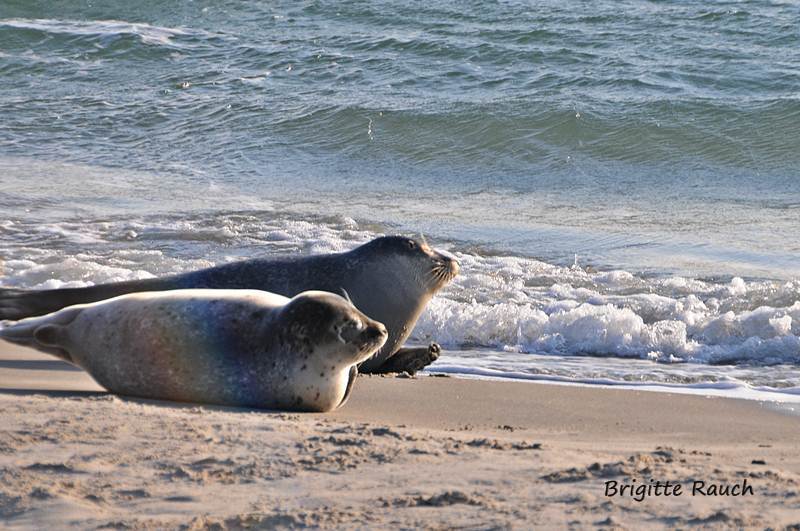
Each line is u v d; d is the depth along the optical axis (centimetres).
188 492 1007
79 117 5006
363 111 4744
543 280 2756
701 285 2662
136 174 4191
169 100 5209
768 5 6175
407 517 937
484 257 3025
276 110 4925
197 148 4588
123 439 1173
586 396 1764
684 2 6309
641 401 1730
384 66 5500
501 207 3719
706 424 1552
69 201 3722
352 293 1995
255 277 2025
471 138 4562
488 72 5353
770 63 5278
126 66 5825
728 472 1083
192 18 6531
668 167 4331
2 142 4650
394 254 2017
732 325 2303
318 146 4591
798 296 2530
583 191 4006
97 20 6562
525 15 6156
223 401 1545
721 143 4462
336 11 6450
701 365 2134
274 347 1521
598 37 5741
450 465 1107
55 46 6056
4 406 1330
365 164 4434
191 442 1169
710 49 5478
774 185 4078
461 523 920
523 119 4628
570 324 2331
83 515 939
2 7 6688
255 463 1097
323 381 1528
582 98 4853
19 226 3362
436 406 1645
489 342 2344
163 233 3284
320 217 3503
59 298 2048
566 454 1174
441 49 5612
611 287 2684
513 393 1772
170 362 1541
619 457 1169
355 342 1517
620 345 2267
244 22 6419
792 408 1686
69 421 1245
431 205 3750
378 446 1175
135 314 1570
